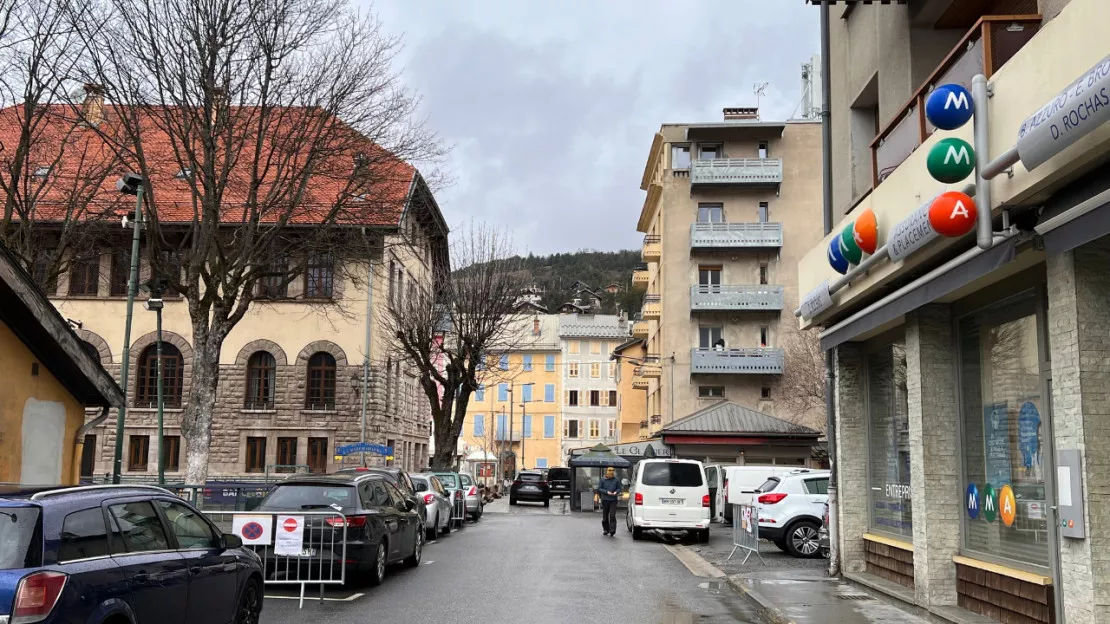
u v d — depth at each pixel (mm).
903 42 11789
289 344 38812
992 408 9477
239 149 23172
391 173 24781
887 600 11375
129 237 36719
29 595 5566
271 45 21938
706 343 51781
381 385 39781
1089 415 6930
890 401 12742
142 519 7125
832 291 12328
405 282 43062
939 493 10188
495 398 97188
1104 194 6082
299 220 30047
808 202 52156
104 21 20250
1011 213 7660
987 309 9641
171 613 7027
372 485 14570
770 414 50312
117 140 22734
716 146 53344
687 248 52344
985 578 9336
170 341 38375
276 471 37812
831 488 14195
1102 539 6828
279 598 12148
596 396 96562
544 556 18344
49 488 6469
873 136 14094
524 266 41219
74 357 12266
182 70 21438
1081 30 6387
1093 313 7023
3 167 25000
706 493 22422
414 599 12133
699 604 11977
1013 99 7395
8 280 11219
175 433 37688
